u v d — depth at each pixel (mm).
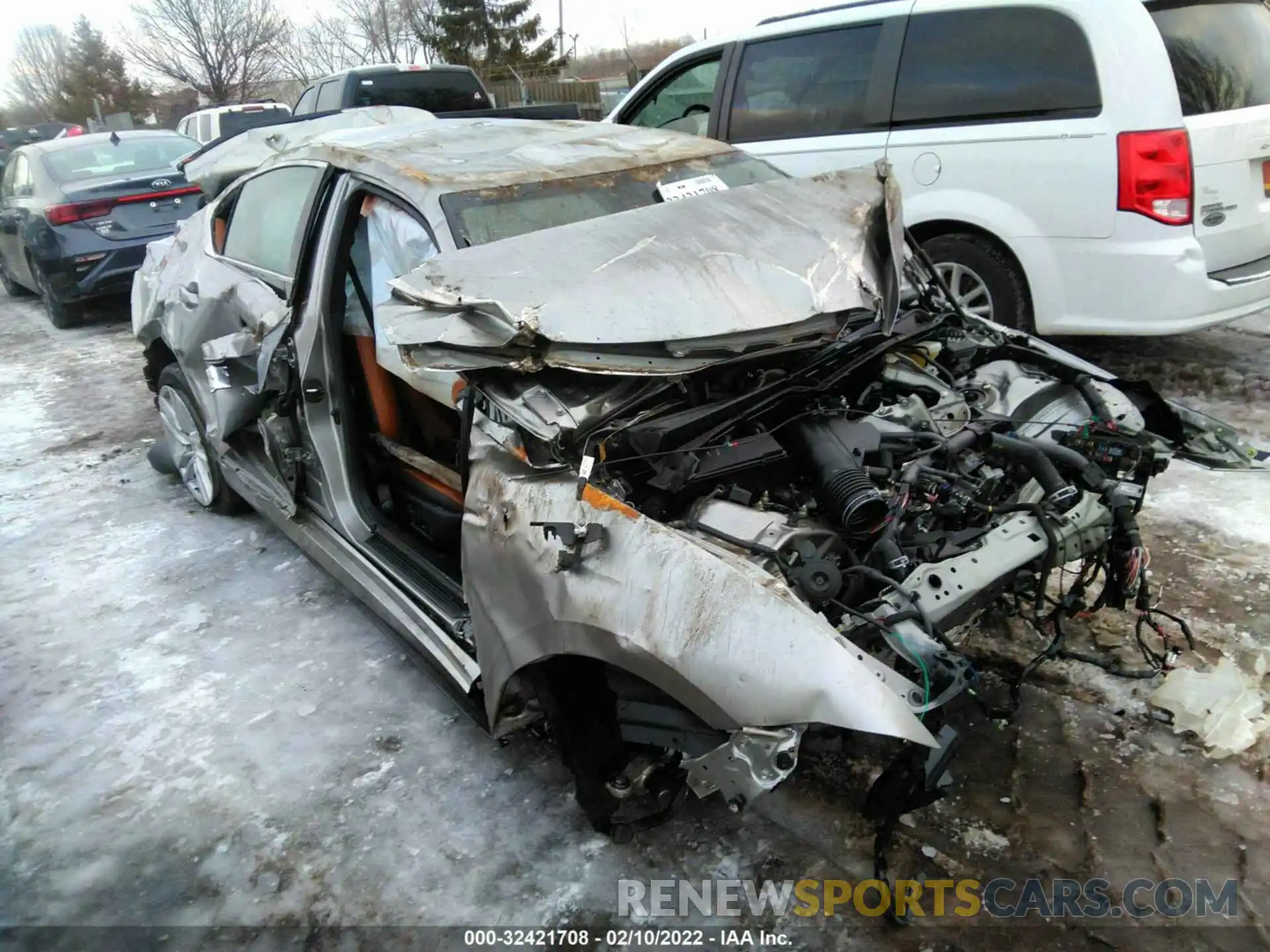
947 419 2736
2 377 7445
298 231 3330
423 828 2539
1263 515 3672
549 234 2520
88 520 4711
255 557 4203
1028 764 2580
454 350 2232
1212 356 5344
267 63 34250
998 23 4699
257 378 3418
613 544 2047
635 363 2207
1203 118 4332
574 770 2244
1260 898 2150
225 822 2627
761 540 2121
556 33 29812
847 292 2523
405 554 3109
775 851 2361
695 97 6312
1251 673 2828
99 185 8445
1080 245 4535
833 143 5352
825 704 1730
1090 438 2689
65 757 2951
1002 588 2328
